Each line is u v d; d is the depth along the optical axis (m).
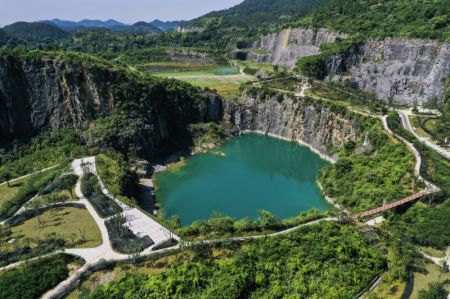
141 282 76.81
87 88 162.12
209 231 95.62
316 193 135.88
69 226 97.75
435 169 112.25
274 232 96.06
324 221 98.56
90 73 161.12
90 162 135.50
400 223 95.69
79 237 92.44
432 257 84.31
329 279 76.25
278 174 154.12
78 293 76.56
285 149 181.00
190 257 85.06
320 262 80.56
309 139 180.88
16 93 157.88
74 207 107.31
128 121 162.12
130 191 128.25
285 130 192.88
